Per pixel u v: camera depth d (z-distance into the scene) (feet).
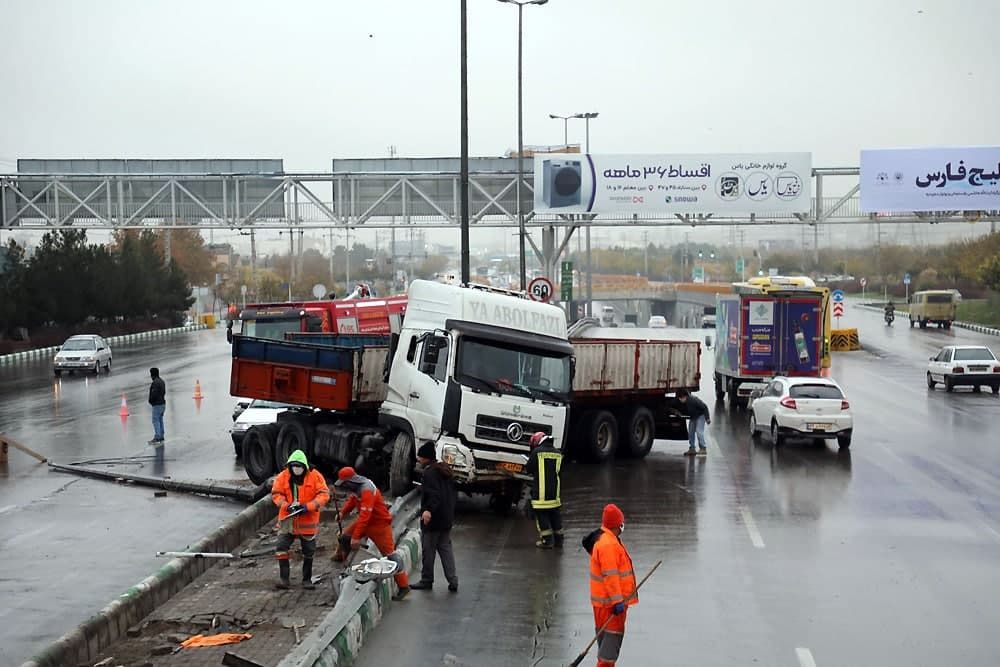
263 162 185.37
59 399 141.59
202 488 75.20
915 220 173.37
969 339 245.65
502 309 67.21
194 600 45.65
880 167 167.22
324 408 74.90
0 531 63.16
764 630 41.37
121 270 270.46
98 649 38.52
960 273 383.24
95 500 73.31
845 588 47.57
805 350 120.37
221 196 184.24
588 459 84.89
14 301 233.14
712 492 72.02
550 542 55.67
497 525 62.34
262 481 77.46
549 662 37.42
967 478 77.46
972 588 47.60
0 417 122.21
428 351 65.51
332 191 183.42
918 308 285.02
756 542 56.85
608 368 84.74
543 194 168.14
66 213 185.78
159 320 315.78
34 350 225.15
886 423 111.86
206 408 129.90
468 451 63.93
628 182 168.14
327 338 88.74
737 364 122.11
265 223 181.98
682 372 90.38
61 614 45.50
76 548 58.44
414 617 43.04
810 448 94.17
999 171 165.58
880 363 192.24
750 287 125.70
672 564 52.01
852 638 40.32
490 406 64.49
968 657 38.11
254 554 54.08
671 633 41.04
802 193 168.14
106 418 120.37
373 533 47.50
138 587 43.29
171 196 181.88
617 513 35.37
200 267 414.82
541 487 55.47
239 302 376.07
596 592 34.65
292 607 44.37
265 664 36.55
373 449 70.13
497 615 43.29
